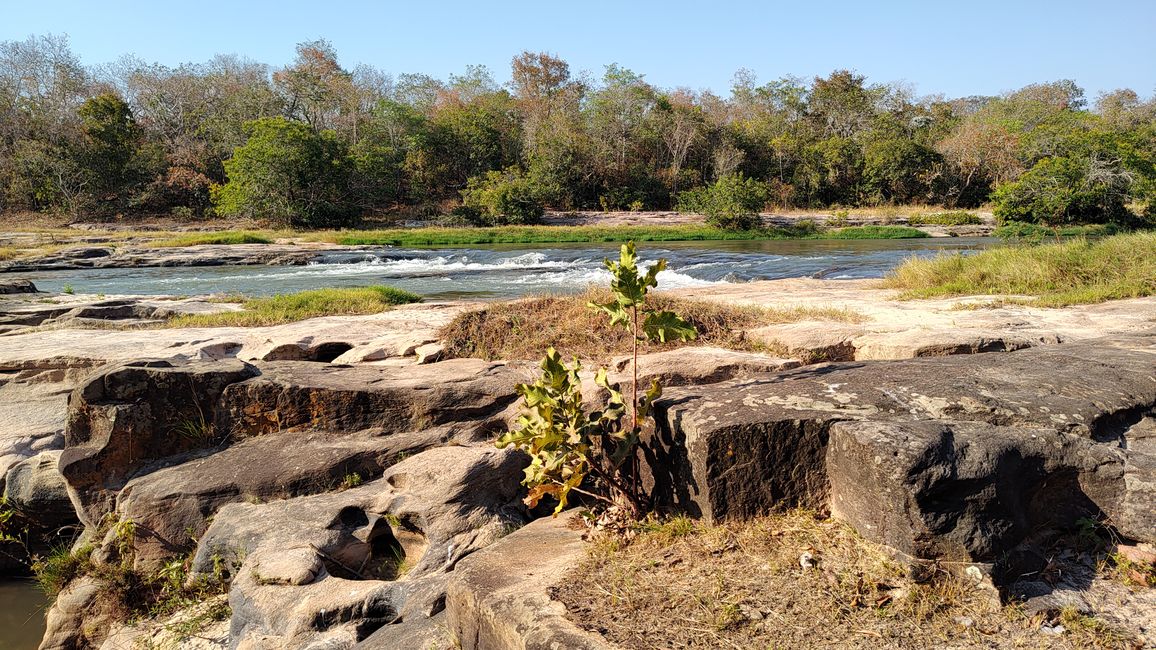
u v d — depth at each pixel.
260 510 4.80
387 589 3.91
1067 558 3.11
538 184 46.22
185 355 7.46
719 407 3.71
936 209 43.88
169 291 18.59
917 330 6.46
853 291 12.38
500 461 4.78
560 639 2.58
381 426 5.52
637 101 52.41
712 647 2.53
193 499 5.00
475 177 48.69
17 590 5.76
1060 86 65.19
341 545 4.49
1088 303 8.89
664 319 3.80
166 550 4.97
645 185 50.47
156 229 40.47
